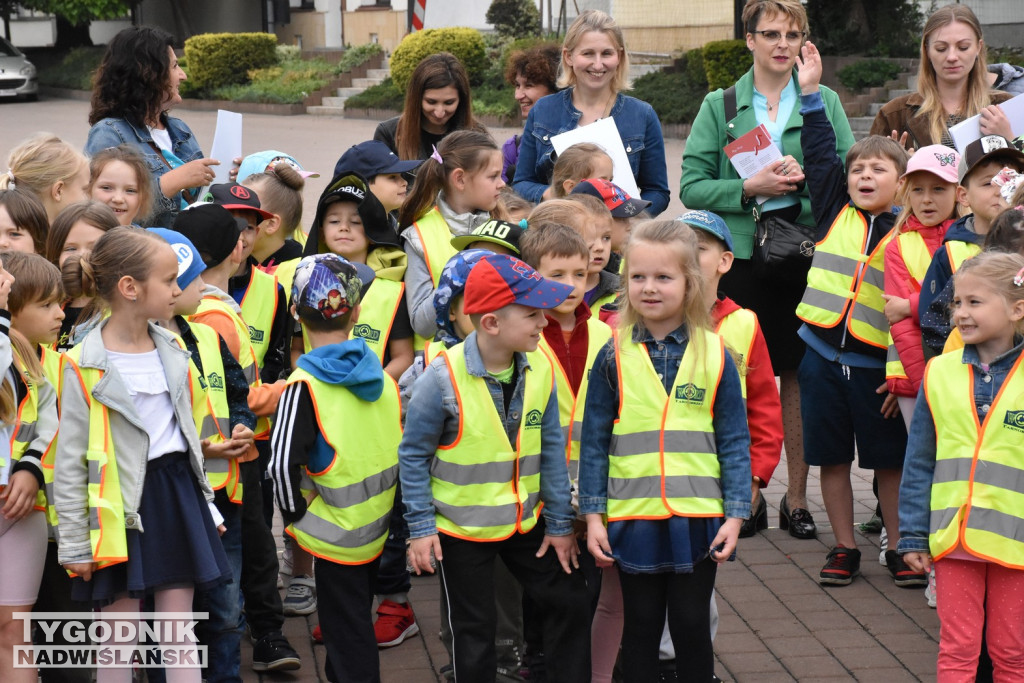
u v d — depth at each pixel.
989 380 3.82
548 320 4.15
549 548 3.86
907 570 5.21
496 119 22.11
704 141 6.13
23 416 3.73
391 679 4.38
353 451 3.90
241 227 4.71
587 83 6.14
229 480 4.08
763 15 5.86
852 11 20.33
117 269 3.64
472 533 3.71
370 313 4.79
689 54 21.28
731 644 4.67
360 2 31.89
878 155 5.29
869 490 6.67
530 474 3.82
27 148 4.89
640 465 3.76
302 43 34.50
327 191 4.87
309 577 5.05
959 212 5.14
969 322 3.79
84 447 3.59
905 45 19.89
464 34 23.70
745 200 5.85
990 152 4.63
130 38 5.68
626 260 3.82
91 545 3.56
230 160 6.26
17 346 3.71
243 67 28.66
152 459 3.69
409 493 3.72
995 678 3.84
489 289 3.62
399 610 4.72
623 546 3.76
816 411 5.35
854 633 4.76
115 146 5.30
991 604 3.80
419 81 6.09
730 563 5.56
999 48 18.06
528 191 6.14
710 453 3.79
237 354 4.36
